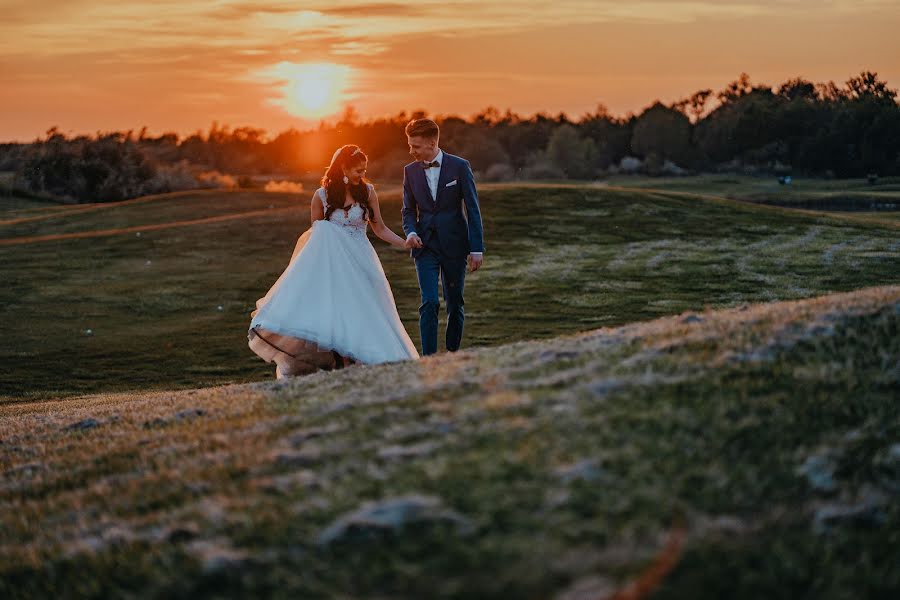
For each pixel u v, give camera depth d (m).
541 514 3.25
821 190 90.94
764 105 134.00
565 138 122.12
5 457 6.21
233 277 26.02
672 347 5.29
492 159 129.62
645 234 30.73
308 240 8.52
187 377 15.62
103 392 14.59
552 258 26.97
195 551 3.51
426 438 4.31
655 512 3.21
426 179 8.55
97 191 72.19
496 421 4.33
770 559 2.96
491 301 21.00
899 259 24.73
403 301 22.14
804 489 3.42
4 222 47.56
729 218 33.59
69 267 28.30
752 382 4.45
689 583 2.81
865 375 4.46
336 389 6.03
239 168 128.50
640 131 136.00
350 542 3.29
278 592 3.07
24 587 3.69
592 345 5.83
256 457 4.53
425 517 3.33
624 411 4.21
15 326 20.48
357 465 4.08
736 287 21.58
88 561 3.74
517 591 2.81
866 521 3.23
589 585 2.78
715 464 3.58
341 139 130.62
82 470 5.27
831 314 5.53
